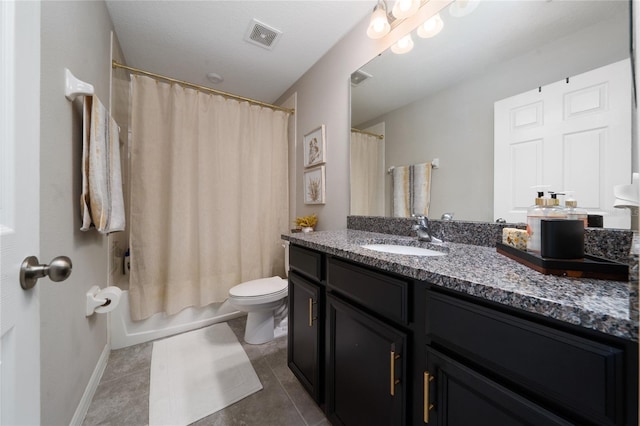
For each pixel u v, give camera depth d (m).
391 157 1.44
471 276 0.56
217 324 2.01
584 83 0.77
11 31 0.45
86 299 1.15
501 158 0.98
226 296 2.07
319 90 2.01
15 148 0.45
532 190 0.89
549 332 0.42
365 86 1.59
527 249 0.72
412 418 0.68
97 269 1.34
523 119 0.91
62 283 0.90
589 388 0.38
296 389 1.27
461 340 0.55
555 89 0.83
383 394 0.76
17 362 0.44
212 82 2.35
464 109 1.10
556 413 0.42
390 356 0.73
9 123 0.44
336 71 1.83
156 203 1.84
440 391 0.60
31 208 0.49
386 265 0.72
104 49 1.47
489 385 0.50
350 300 0.93
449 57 1.16
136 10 1.52
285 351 1.62
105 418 1.09
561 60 0.82
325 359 1.06
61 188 0.90
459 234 1.10
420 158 1.29
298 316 1.26
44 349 0.77
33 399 0.48
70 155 0.98
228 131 2.10
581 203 0.77
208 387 1.28
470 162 1.08
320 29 1.68
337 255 0.94
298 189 2.33
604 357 0.37
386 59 1.45
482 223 1.03
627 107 0.69
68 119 0.96
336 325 0.98
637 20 0.35
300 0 1.45
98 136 1.08
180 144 1.89
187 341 1.75
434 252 1.02
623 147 0.69
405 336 0.68
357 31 1.64
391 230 1.42
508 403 0.47
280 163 2.39
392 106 1.42
